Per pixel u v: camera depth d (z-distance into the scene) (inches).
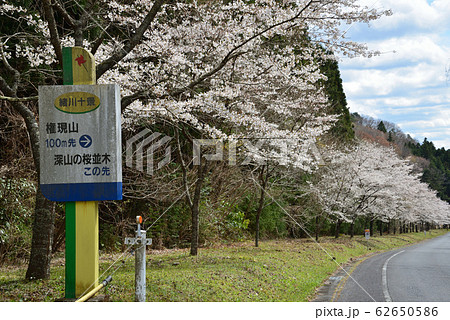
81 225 215.8
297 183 965.2
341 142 1140.5
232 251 589.9
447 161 3491.6
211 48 457.7
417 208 1717.5
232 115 409.1
